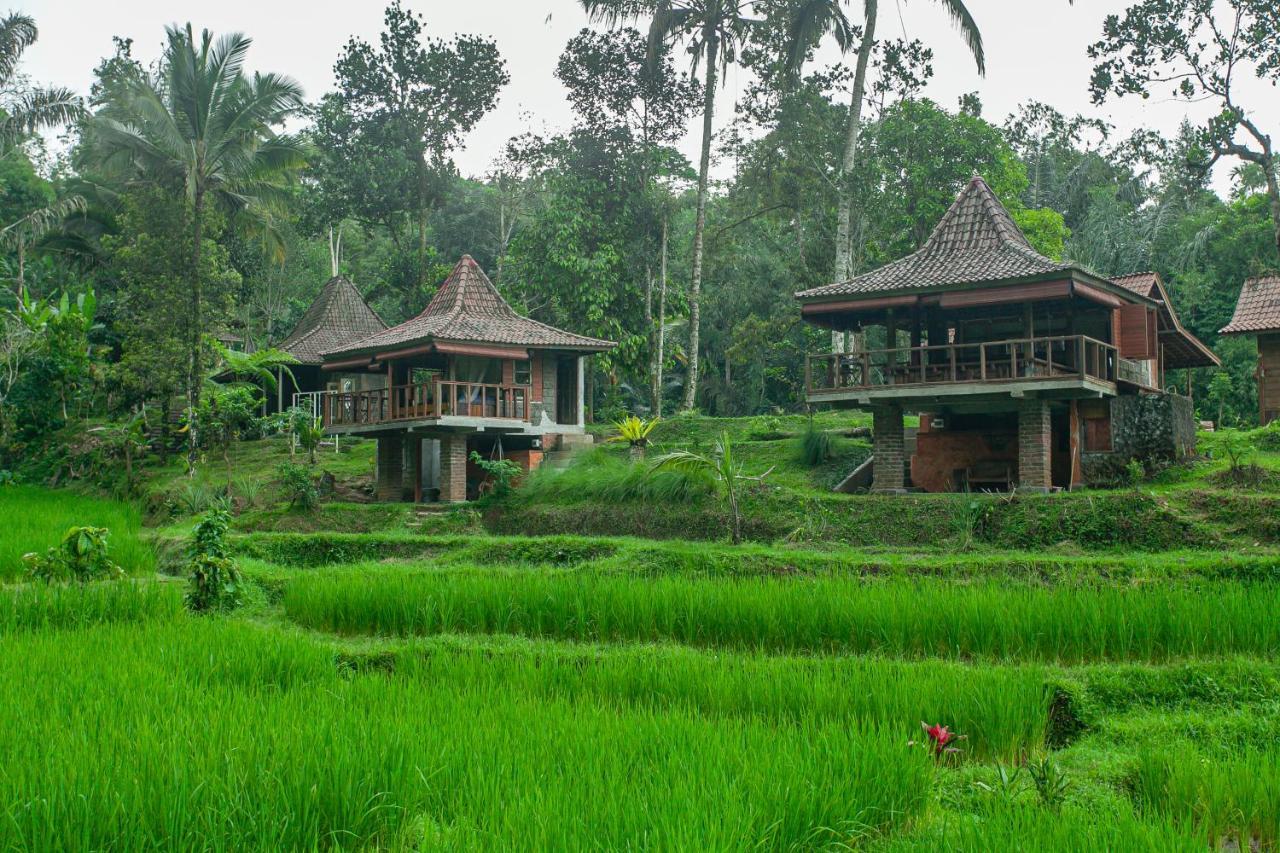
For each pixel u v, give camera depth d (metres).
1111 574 16.44
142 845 6.05
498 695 10.00
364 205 44.16
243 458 35.78
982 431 24.81
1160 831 6.46
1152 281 25.69
